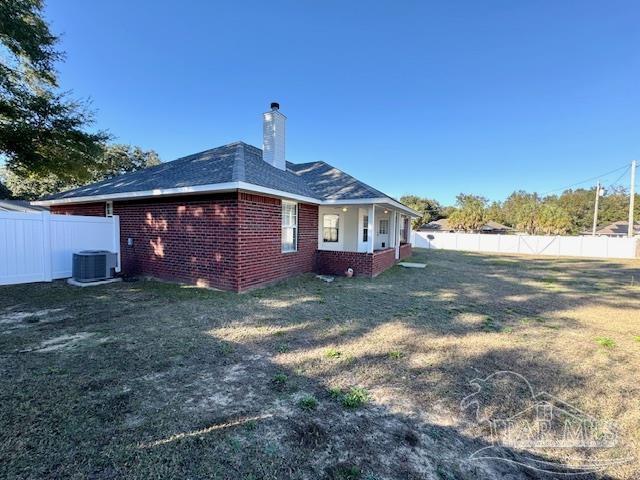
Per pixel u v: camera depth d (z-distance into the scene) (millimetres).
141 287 8000
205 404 2854
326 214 13938
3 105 10266
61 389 3041
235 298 7000
